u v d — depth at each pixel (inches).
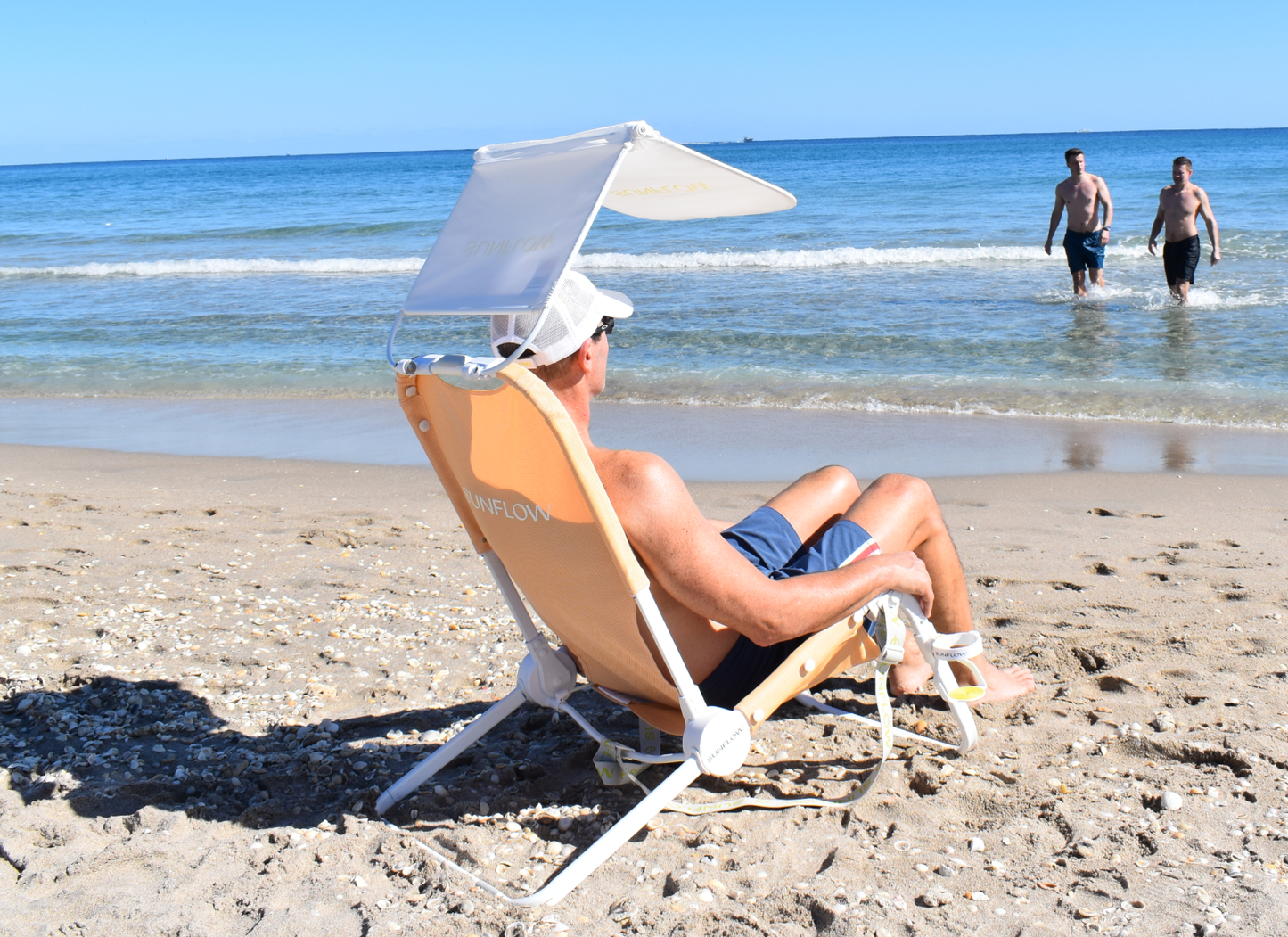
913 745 104.3
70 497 219.8
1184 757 97.9
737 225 943.0
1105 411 286.2
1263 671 116.2
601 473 77.6
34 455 265.7
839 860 82.5
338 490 223.0
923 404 303.6
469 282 79.3
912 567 86.9
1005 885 77.9
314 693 121.9
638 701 92.6
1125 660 121.9
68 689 123.4
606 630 83.2
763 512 98.4
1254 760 94.7
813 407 307.3
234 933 75.1
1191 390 303.0
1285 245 601.6
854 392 320.2
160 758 106.3
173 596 155.2
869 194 1312.7
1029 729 105.7
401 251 904.3
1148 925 71.7
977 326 412.2
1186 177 430.6
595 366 80.0
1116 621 134.3
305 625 143.3
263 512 205.6
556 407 70.1
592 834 89.4
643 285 572.7
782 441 269.1
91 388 370.0
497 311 72.7
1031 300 470.0
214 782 100.8
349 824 90.4
